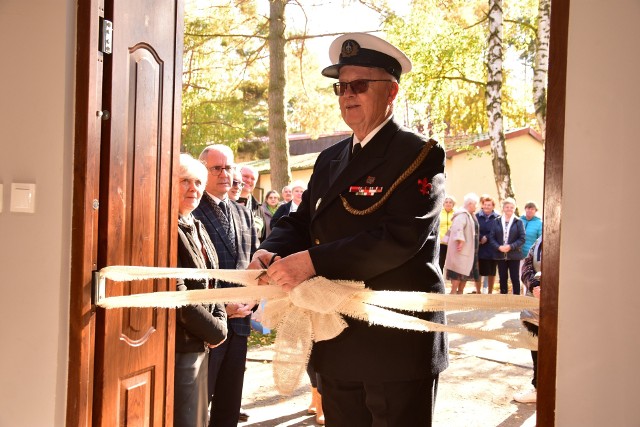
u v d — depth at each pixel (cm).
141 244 264
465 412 465
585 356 179
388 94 237
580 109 179
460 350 648
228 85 1494
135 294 255
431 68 1509
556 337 182
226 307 337
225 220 354
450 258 902
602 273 177
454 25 1505
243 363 345
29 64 236
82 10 234
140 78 260
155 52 270
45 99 234
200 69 1457
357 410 238
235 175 431
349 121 236
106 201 243
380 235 217
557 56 182
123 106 250
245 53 1459
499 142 1364
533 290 379
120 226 250
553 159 182
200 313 287
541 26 1330
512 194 1360
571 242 180
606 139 176
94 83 237
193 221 318
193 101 1493
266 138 1955
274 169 1193
